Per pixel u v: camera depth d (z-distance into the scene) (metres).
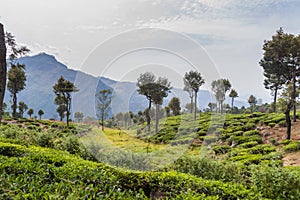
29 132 9.50
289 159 11.08
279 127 18.14
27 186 3.41
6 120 21.91
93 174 4.34
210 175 5.24
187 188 4.25
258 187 4.53
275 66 20.88
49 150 6.70
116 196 3.49
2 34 6.34
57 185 3.48
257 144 14.30
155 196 4.49
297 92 16.77
